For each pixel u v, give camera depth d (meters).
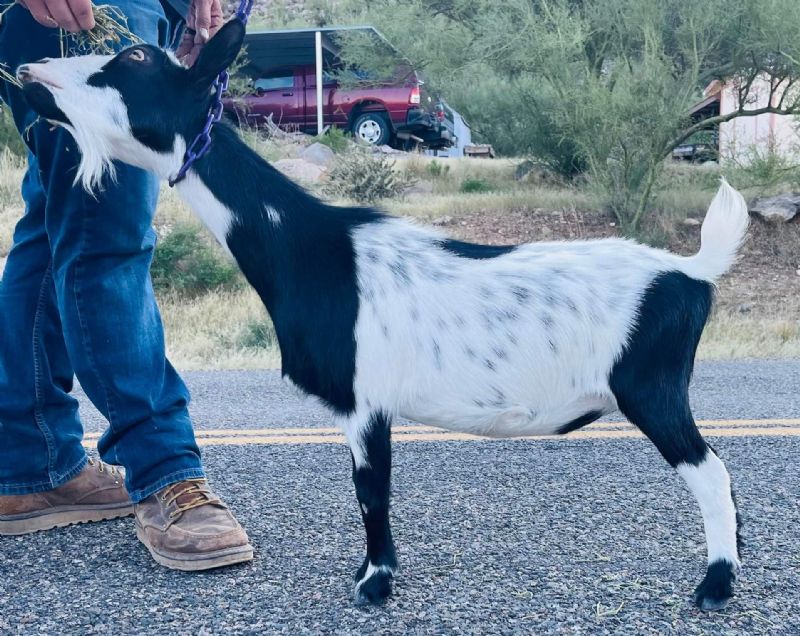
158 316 3.26
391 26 16.48
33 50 3.00
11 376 3.20
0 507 3.28
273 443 4.76
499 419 2.61
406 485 3.90
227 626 2.50
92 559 3.04
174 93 2.66
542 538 3.21
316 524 3.38
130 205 3.04
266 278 2.69
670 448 2.55
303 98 20.08
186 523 2.94
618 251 2.68
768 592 2.72
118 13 2.99
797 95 13.70
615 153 14.38
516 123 19.91
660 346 2.53
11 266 3.23
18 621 2.54
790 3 12.77
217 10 3.64
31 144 3.07
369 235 2.69
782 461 4.26
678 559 2.99
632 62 14.49
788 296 11.96
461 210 15.17
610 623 2.50
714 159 17.16
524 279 2.61
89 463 3.47
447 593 2.71
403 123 20.14
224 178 2.69
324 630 2.46
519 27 15.16
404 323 2.58
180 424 3.17
